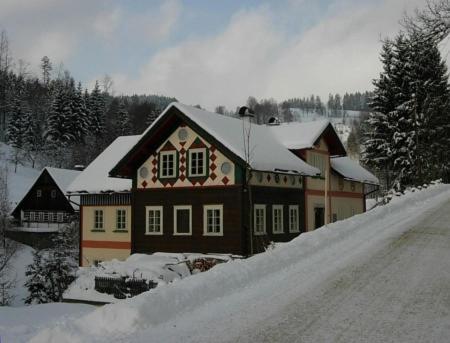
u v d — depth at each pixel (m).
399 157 41.69
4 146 83.38
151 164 27.84
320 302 8.98
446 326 7.51
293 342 7.03
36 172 77.88
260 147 27.47
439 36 14.20
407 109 40.69
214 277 10.19
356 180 36.72
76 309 15.38
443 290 9.53
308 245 14.05
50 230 48.03
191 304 8.98
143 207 27.89
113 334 7.59
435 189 33.38
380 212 21.09
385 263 12.08
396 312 8.27
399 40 42.34
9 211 52.91
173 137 27.19
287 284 10.35
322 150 33.53
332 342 6.98
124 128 90.94
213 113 29.08
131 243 28.03
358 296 9.31
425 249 13.70
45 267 26.34
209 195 25.66
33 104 100.69
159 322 8.11
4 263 36.19
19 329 9.59
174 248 26.53
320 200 32.50
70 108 83.88
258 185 25.84
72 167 79.00
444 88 37.16
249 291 9.90
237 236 24.55
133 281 18.09
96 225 31.77
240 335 7.37
